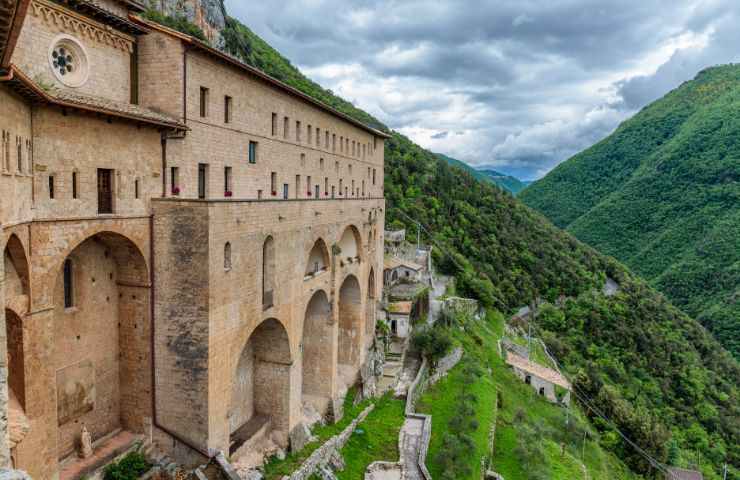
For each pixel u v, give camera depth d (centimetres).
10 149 1842
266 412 3797
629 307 11619
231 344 2902
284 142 4234
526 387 6988
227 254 2848
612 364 9538
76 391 2548
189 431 2734
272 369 3756
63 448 2483
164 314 2733
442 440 4694
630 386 9050
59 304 2445
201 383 2695
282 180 4241
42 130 2119
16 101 1902
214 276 2706
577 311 10906
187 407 2731
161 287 2727
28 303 2075
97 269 2647
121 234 2542
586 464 5603
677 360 10394
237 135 3544
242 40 10638
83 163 2328
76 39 2595
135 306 2767
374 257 5772
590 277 12475
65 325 2473
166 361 2745
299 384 3903
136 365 2795
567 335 10300
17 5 1262
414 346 6334
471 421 5034
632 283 13062
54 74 2475
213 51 3083
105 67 2788
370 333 5734
